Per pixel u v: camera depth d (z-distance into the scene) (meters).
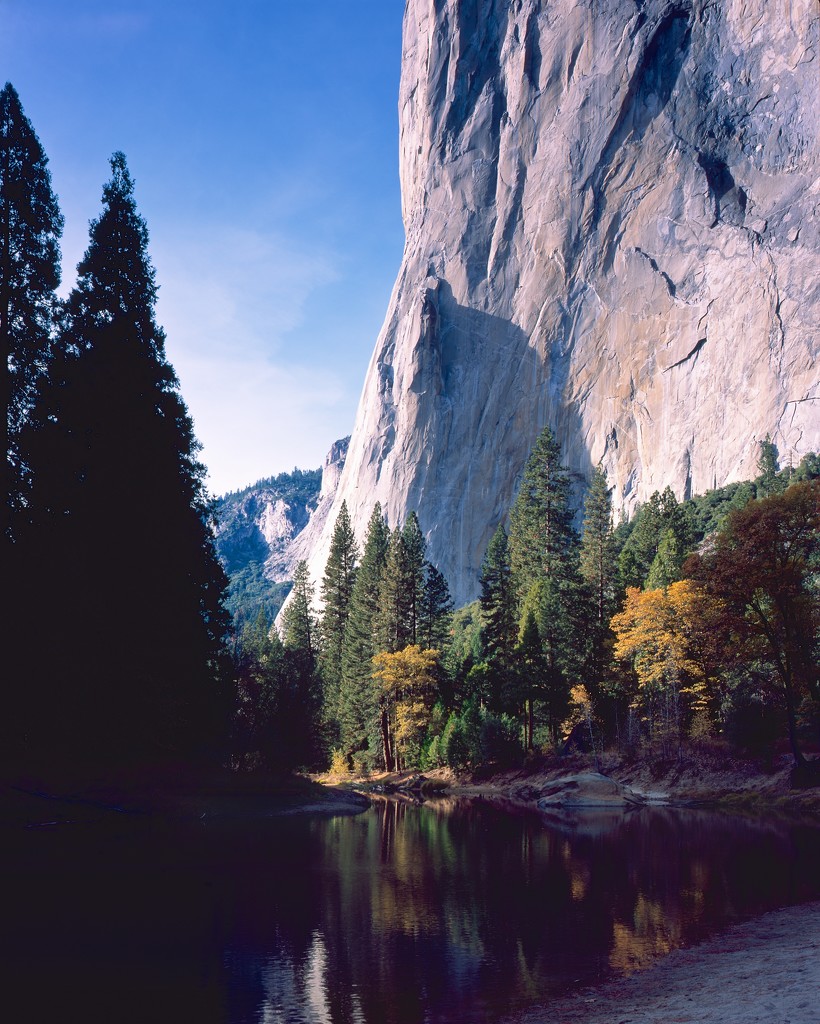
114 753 27.09
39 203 29.55
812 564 39.72
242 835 25.06
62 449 27.34
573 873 17.83
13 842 19.72
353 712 75.44
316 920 12.87
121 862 18.27
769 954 10.11
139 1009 8.50
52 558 25.62
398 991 9.16
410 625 79.19
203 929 12.16
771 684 41.34
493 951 10.96
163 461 29.75
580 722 59.72
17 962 10.27
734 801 38.75
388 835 26.34
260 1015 8.33
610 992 8.88
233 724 42.22
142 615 28.00
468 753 62.72
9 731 24.78
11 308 28.72
